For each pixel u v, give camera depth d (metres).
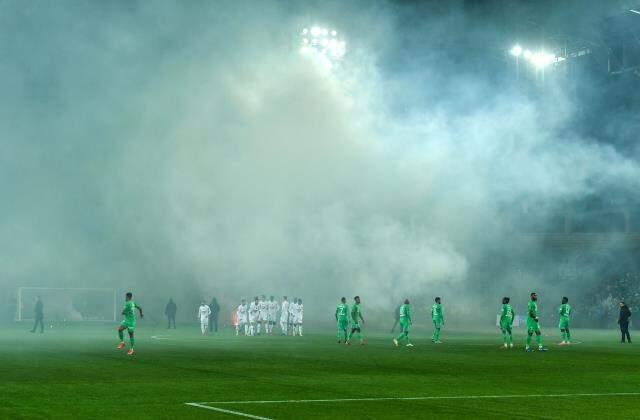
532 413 14.05
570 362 25.17
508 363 24.58
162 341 35.94
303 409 14.29
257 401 15.32
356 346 32.81
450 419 13.32
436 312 36.62
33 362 23.89
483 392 17.06
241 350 29.69
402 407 14.69
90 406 14.48
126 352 28.33
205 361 24.44
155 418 13.12
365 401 15.46
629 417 13.65
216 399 15.58
